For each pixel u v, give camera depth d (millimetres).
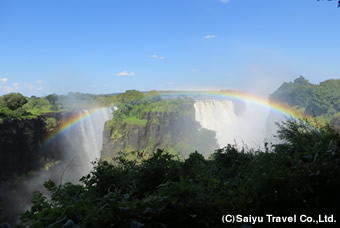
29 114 80062
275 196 3043
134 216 2730
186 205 2865
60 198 3701
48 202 3730
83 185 4199
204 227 2863
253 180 3275
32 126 77062
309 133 4809
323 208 3145
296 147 4230
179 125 100938
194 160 4977
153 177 4219
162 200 2869
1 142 67062
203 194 3080
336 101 60281
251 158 5289
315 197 3129
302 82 84312
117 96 118812
